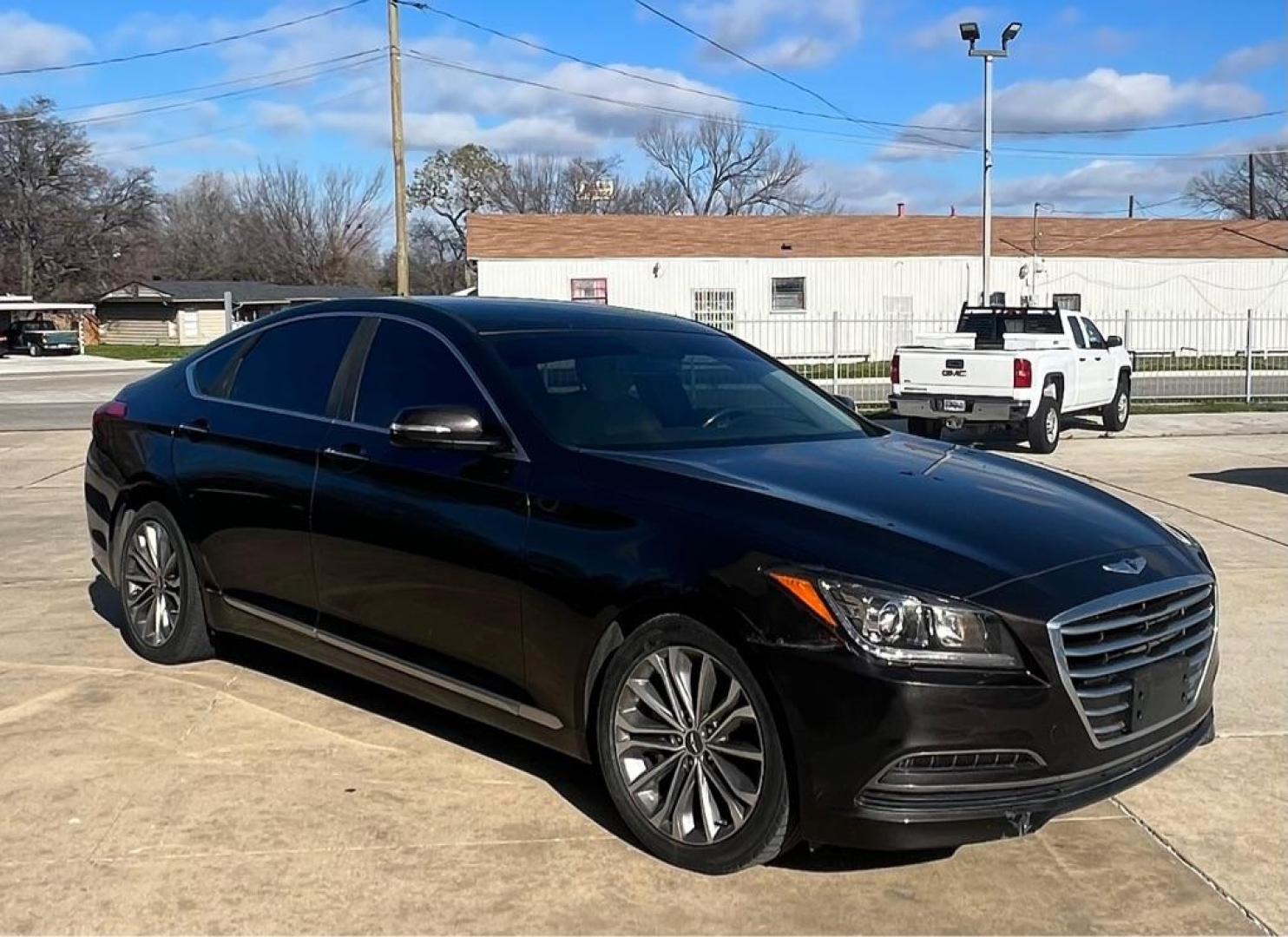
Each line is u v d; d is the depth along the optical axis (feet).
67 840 12.08
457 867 11.61
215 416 17.24
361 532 14.47
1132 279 116.16
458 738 15.01
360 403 15.33
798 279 111.86
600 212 255.70
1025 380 45.93
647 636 11.76
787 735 10.72
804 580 10.69
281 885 11.20
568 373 14.51
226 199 291.38
